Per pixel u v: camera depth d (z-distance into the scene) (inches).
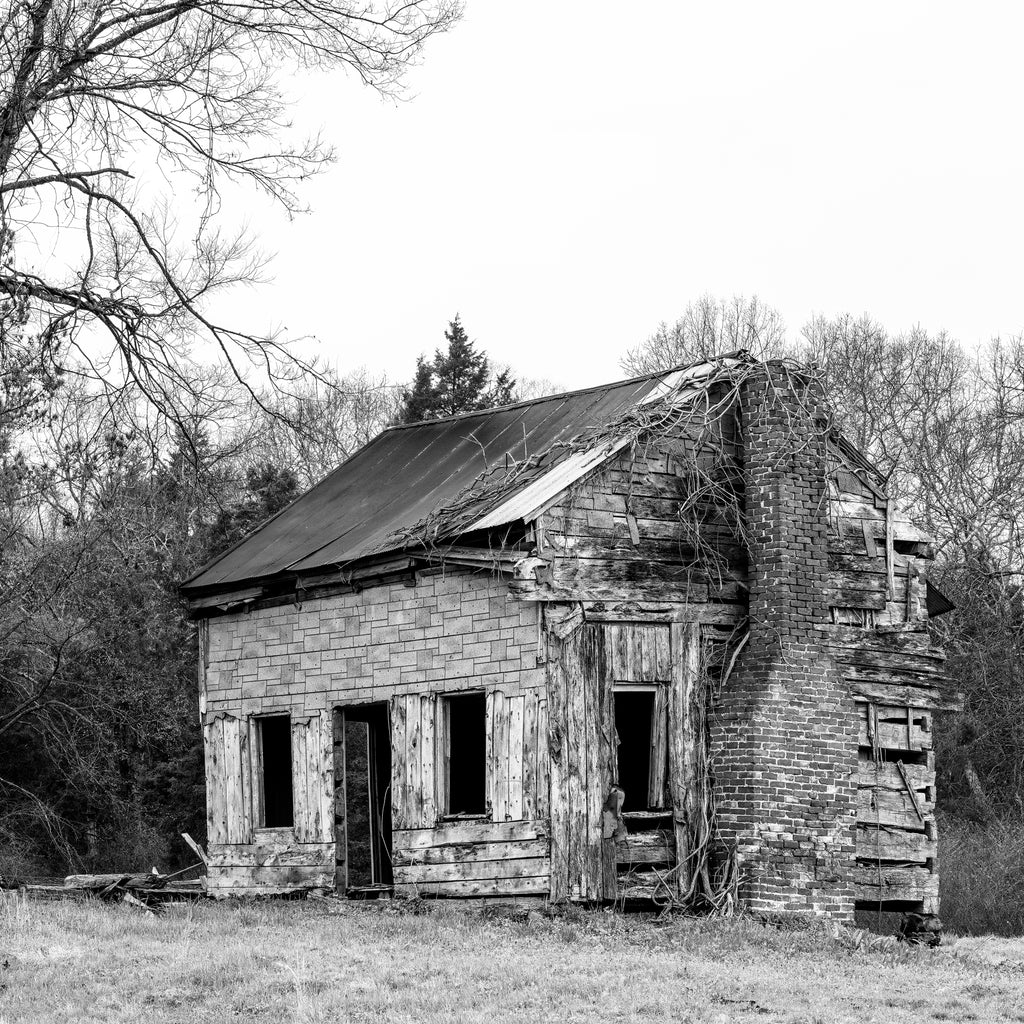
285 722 998.4
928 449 1856.5
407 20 890.7
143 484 1323.8
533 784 809.5
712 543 874.1
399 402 2070.6
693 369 892.6
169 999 578.9
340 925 778.8
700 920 788.6
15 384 849.5
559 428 937.5
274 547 1005.8
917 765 901.2
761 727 827.4
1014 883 1202.6
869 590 905.5
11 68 803.4
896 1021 561.3
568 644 816.3
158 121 872.9
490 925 775.1
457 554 845.2
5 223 810.8
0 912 772.0
